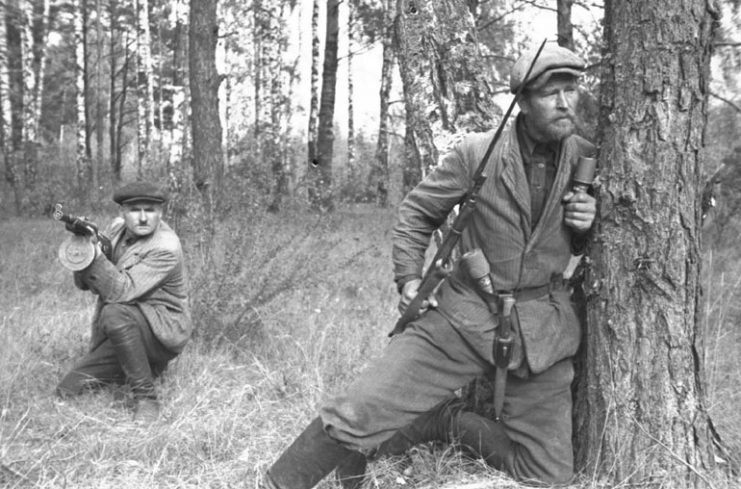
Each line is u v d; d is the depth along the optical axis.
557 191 2.88
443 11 3.84
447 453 3.34
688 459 2.97
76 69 20.30
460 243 3.04
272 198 6.42
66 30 26.41
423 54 3.85
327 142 16.09
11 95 21.91
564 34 9.82
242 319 5.48
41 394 4.34
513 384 3.07
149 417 4.01
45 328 5.54
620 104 2.95
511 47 12.59
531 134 2.84
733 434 3.55
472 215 2.96
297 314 6.02
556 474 3.06
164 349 4.36
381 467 3.28
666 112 2.89
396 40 4.04
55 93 29.28
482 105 3.85
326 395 4.10
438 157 3.78
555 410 3.07
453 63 3.82
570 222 2.92
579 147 2.96
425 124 3.83
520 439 3.12
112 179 16.67
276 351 5.05
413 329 3.00
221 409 4.05
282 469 2.94
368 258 8.67
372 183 15.54
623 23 2.96
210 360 4.89
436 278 2.93
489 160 2.87
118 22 26.97
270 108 20.06
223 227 6.25
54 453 3.50
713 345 4.86
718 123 8.97
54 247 9.34
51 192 15.38
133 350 4.12
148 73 21.19
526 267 2.91
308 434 2.92
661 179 2.90
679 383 2.97
